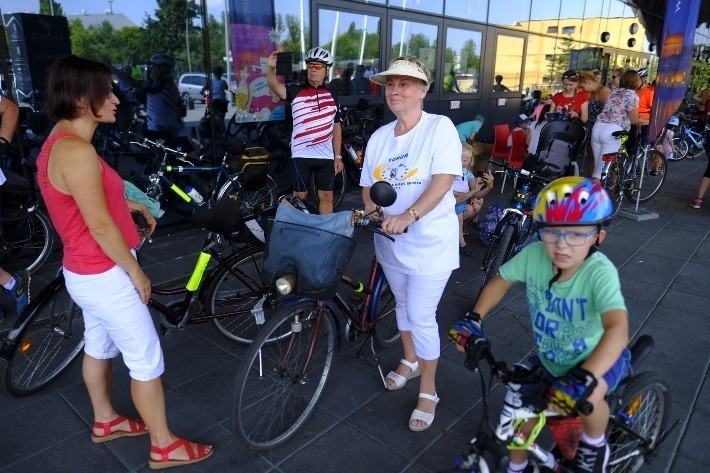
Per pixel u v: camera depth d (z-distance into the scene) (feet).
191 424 8.66
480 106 32.09
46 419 8.72
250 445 7.78
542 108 24.98
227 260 9.96
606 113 20.13
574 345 5.74
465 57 29.91
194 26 17.76
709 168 21.88
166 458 7.63
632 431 6.46
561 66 38.29
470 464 5.55
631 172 22.08
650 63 49.65
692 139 34.76
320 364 9.59
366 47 23.80
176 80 17.80
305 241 7.52
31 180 15.08
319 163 16.81
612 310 5.14
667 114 20.49
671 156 34.09
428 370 8.57
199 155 19.01
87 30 15.52
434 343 8.40
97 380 7.92
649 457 6.89
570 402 4.69
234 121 19.84
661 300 13.41
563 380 4.82
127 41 16.40
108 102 6.52
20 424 8.58
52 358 9.83
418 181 7.70
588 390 4.72
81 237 6.59
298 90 17.02
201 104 18.66
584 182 5.30
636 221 20.53
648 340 6.65
